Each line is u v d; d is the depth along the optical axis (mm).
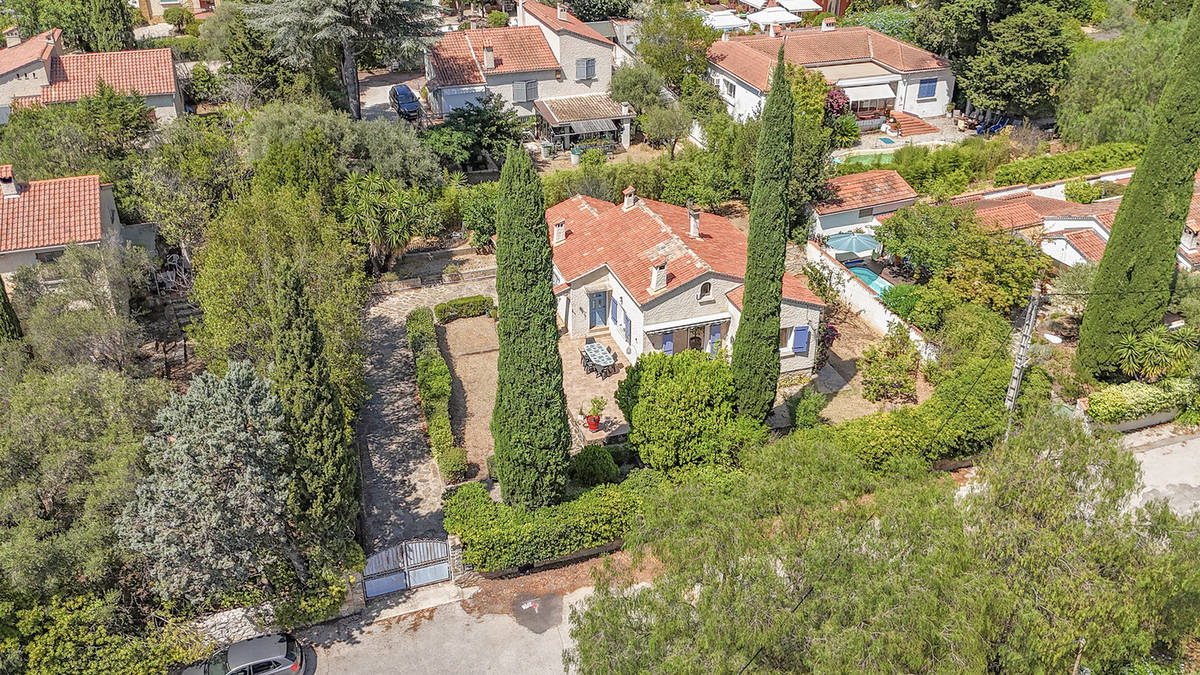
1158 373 38594
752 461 25781
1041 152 63438
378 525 31969
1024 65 62969
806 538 21750
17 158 46844
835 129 64375
